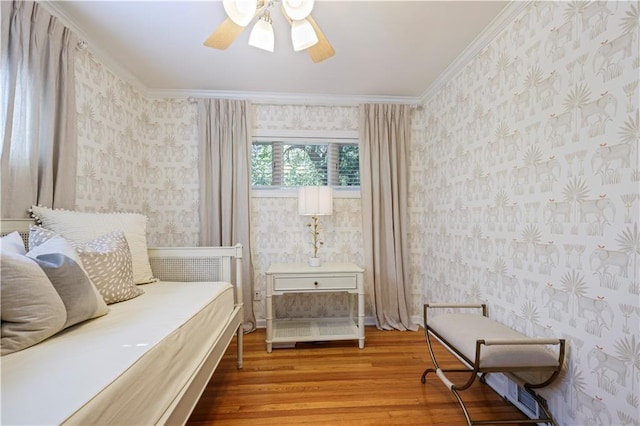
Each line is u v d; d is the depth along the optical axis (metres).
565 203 1.30
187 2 1.62
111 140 2.21
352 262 2.87
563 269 1.31
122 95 2.35
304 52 2.09
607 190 1.12
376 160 2.81
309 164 2.95
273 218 2.83
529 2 1.53
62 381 0.67
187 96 2.72
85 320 1.08
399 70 2.36
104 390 0.65
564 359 1.28
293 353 2.21
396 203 2.80
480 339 1.34
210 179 2.70
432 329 1.71
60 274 1.00
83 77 1.91
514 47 1.65
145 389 0.80
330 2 1.60
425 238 2.84
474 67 2.05
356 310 2.73
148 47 2.03
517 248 1.60
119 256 1.45
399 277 2.76
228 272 2.04
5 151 1.32
